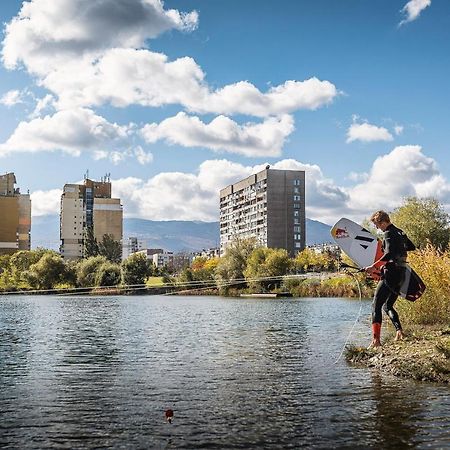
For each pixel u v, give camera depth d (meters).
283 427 8.20
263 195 179.25
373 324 14.25
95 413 9.17
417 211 60.25
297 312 39.31
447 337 14.38
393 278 13.73
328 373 12.49
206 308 48.19
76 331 26.27
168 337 22.55
